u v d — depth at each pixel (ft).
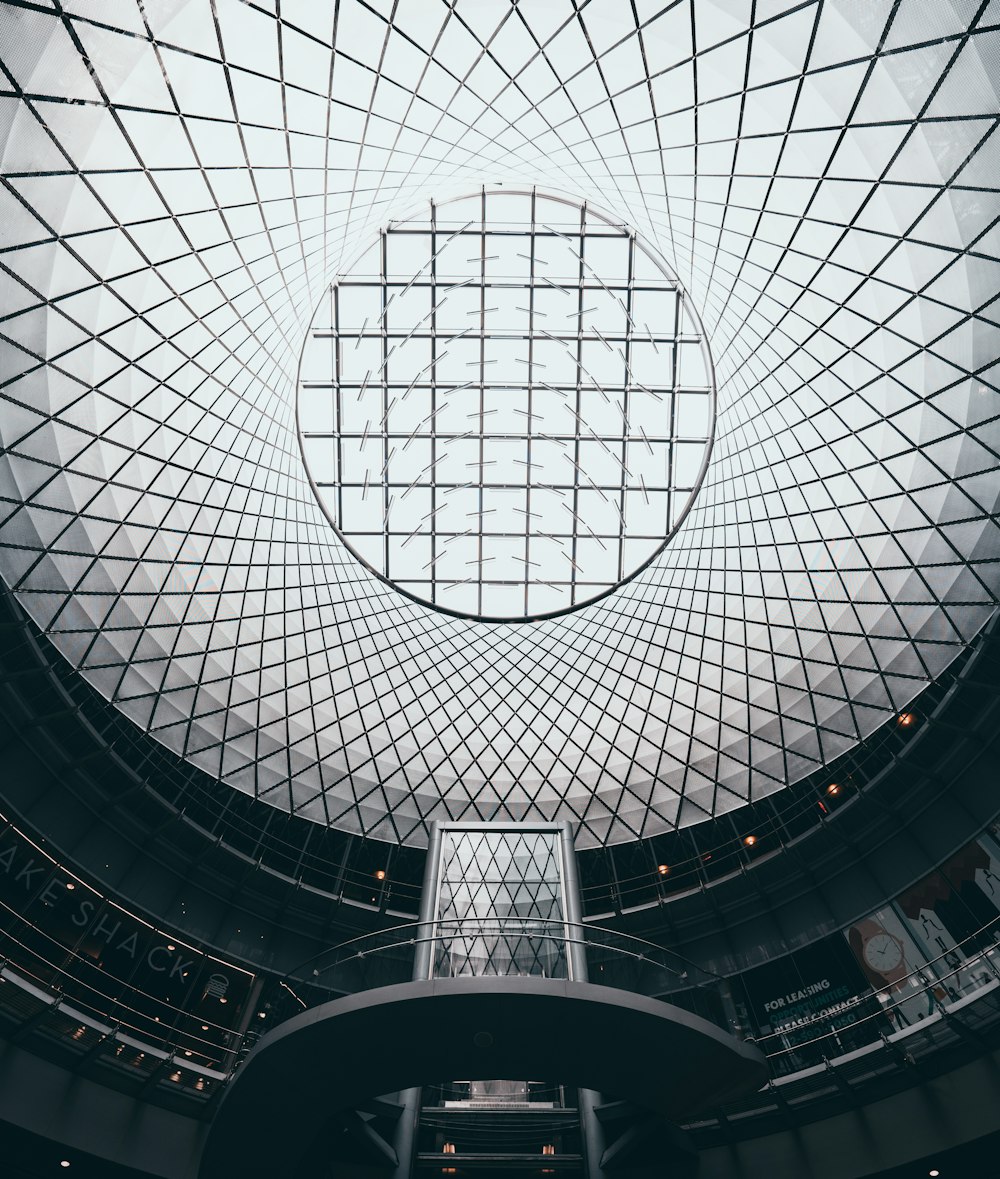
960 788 67.31
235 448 77.61
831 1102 58.95
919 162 52.65
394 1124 63.87
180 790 76.54
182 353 66.64
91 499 64.64
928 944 64.95
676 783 88.22
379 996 48.34
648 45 57.67
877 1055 57.62
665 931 80.84
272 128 58.44
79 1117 54.29
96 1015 59.72
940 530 66.13
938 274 56.39
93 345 58.39
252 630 84.23
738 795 83.71
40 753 65.05
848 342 65.92
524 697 97.19
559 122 66.54
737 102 57.82
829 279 63.67
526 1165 63.00
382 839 88.38
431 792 92.94
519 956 52.95
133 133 51.90
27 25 43.96
